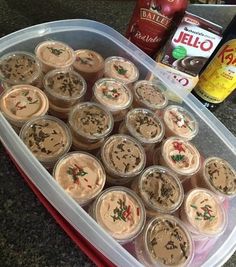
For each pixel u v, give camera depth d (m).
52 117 0.36
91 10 0.48
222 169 0.39
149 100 0.41
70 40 0.43
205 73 0.42
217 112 0.46
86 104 0.38
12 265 0.30
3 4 0.44
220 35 0.38
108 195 0.33
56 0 0.47
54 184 0.30
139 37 0.42
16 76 0.37
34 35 0.40
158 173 0.36
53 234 0.33
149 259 0.31
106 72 0.42
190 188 0.39
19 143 0.31
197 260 0.34
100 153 0.36
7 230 0.32
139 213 0.33
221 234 0.35
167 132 0.40
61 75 0.39
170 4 0.38
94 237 0.30
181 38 0.38
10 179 0.34
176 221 0.34
